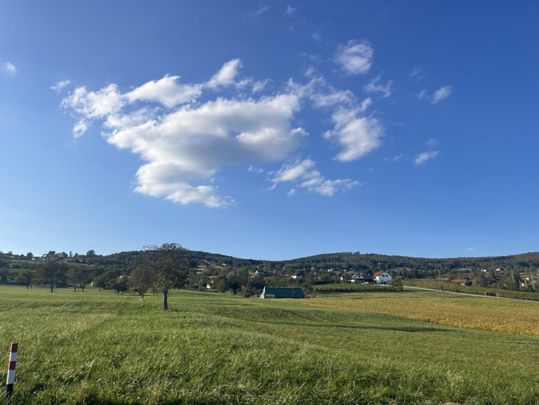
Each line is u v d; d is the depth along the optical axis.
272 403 10.04
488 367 23.12
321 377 11.99
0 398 9.20
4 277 159.75
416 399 11.06
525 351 34.97
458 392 11.66
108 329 22.62
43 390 10.01
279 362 13.13
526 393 12.35
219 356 13.66
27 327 23.66
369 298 134.62
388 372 13.12
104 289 148.00
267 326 40.28
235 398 10.18
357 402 10.59
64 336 17.47
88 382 10.20
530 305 109.94
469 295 153.88
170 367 11.91
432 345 34.25
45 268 131.00
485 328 61.19
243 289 162.25
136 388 10.42
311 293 160.75
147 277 83.38
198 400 9.84
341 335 37.34
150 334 18.20
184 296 113.44
